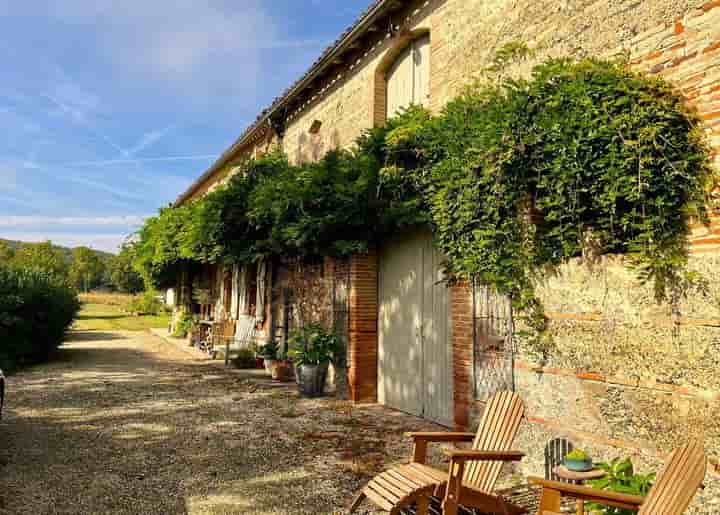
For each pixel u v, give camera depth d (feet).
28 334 38.09
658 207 11.71
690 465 8.15
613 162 12.25
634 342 12.07
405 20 25.54
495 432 12.51
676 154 11.71
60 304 41.39
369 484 11.57
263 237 34.30
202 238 37.04
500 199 15.55
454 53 21.76
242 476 15.12
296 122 38.45
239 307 46.03
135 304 107.55
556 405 14.10
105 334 65.16
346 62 31.27
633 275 12.19
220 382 31.32
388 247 25.71
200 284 60.49
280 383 31.12
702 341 10.73
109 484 14.35
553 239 14.37
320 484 14.53
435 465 16.26
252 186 33.58
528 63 17.61
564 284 14.01
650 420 11.62
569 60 14.03
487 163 15.44
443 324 21.52
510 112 14.58
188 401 25.57
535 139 13.82
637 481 10.45
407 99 26.30
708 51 11.72
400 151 20.59
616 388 12.42
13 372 33.91
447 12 22.44
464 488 10.69
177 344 54.24
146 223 61.31
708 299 10.69
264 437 19.24
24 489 13.80
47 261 123.24
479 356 17.79
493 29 19.54
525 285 15.21
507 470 15.60
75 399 25.59
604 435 12.64
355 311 25.84
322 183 24.31
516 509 11.23
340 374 27.25
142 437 19.07
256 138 46.29
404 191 21.26
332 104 32.86
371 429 20.45
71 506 12.82
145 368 37.11
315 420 21.91
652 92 12.31
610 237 12.83
